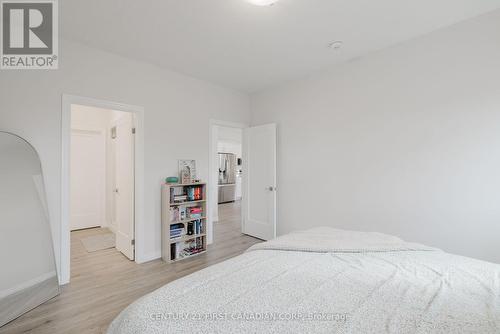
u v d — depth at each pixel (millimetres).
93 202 4965
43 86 2420
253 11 2141
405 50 2650
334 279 1257
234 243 3941
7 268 1995
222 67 3324
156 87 3258
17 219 2117
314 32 2480
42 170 2377
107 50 2826
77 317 1965
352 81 3102
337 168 3256
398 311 982
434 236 2461
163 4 2041
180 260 3217
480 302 1046
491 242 2150
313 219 3527
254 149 4262
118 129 3658
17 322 1899
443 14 2191
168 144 3373
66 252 2516
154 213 3229
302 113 3678
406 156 2645
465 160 2279
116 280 2613
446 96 2385
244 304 1028
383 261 1495
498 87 2117
